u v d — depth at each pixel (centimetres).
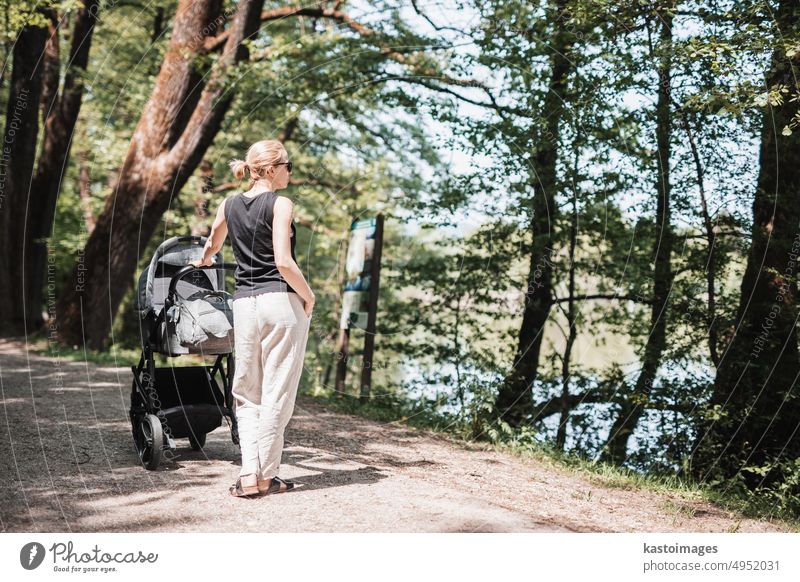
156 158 1102
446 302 1004
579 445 813
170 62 1099
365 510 360
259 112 1270
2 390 657
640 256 865
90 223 1636
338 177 1664
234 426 450
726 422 696
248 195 373
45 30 1241
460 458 554
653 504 480
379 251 805
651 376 798
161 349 438
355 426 643
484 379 883
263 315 364
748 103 561
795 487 641
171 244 462
